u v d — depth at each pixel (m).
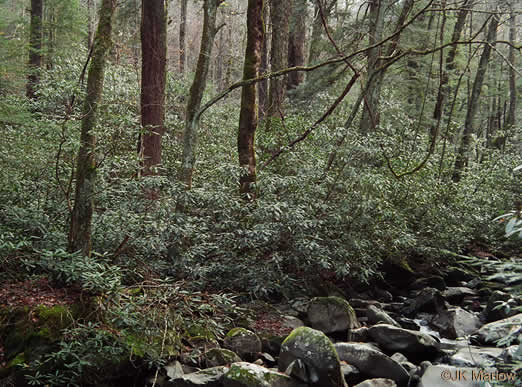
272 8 11.62
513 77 20.52
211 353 4.46
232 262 6.34
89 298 4.34
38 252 4.56
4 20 8.66
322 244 6.84
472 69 18.78
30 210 5.52
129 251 5.62
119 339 4.04
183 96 12.03
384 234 7.57
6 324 4.03
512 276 2.88
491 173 12.29
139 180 5.68
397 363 4.45
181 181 6.55
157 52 9.33
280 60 11.43
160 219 5.70
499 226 10.26
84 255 4.68
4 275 4.59
